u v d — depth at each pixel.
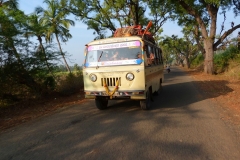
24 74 10.16
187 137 4.76
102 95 6.80
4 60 9.46
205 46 19.98
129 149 4.26
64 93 12.16
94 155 4.07
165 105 8.02
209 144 4.35
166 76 22.28
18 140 5.16
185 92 10.83
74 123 6.31
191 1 18.50
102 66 6.88
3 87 9.76
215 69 20.89
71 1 20.89
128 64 6.61
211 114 6.53
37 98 10.88
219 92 10.12
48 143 4.84
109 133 5.24
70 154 4.19
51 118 7.09
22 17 10.13
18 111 8.64
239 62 17.73
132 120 6.25
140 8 23.44
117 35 9.34
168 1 19.91
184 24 25.28
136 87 6.51
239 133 4.89
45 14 28.97
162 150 4.15
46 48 10.77
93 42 7.28
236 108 7.01
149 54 7.62
